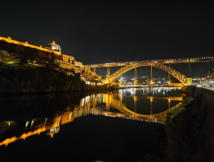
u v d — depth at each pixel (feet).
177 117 45.88
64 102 134.92
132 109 113.19
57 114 87.51
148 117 86.12
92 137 51.62
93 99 172.76
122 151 40.24
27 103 112.78
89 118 81.41
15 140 47.60
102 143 46.01
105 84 343.87
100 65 385.09
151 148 41.78
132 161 34.12
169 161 28.07
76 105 124.36
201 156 24.35
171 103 144.15
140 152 39.34
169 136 37.60
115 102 152.25
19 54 181.16
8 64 151.53
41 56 226.99
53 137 51.06
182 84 276.21
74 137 51.39
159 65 297.12
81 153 38.70
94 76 360.69
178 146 31.37
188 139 31.71
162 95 237.45
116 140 48.85
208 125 32.01
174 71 279.49
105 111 103.65
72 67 285.64
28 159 35.14
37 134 53.72
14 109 91.97
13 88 135.74
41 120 72.49
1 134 52.47
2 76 131.44
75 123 70.33
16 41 209.26
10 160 34.63
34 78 159.02
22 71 151.53
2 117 74.43
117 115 90.63
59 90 190.60
